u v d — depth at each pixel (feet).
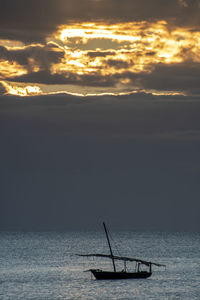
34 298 460.96
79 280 571.28
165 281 560.20
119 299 457.27
